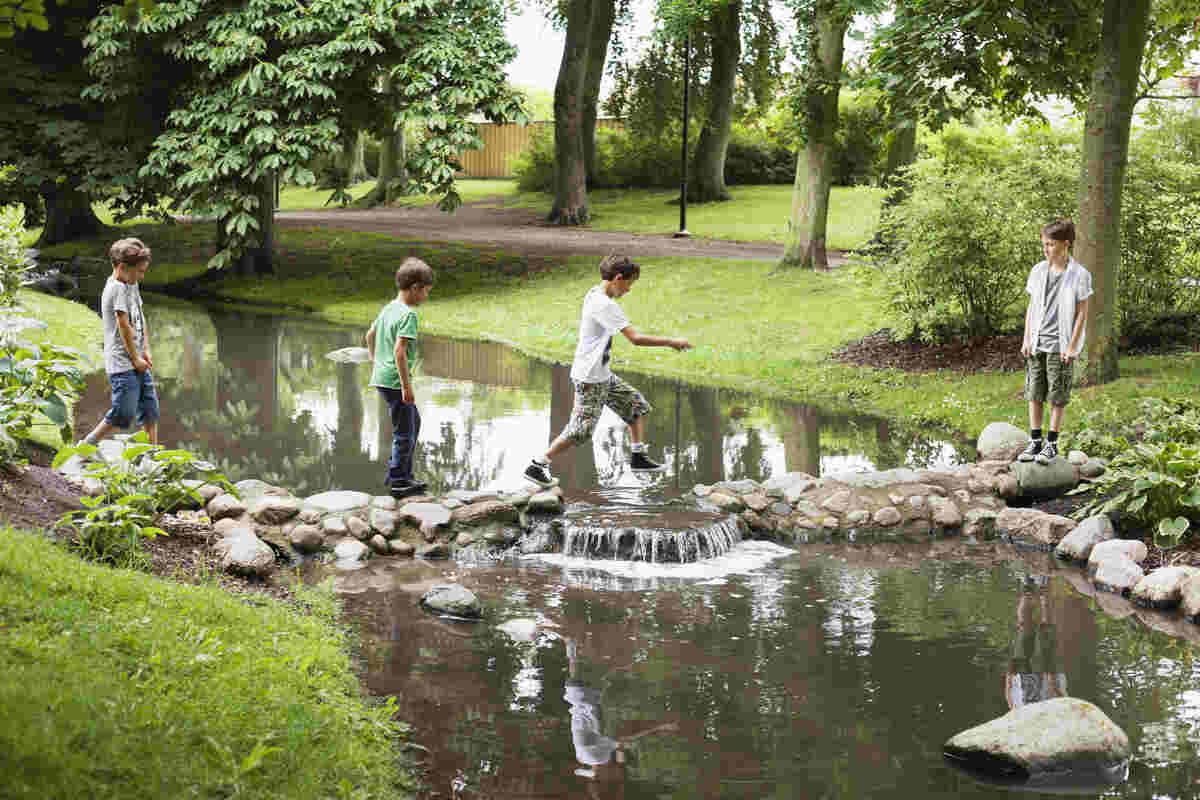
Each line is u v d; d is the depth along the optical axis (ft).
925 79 45.14
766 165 157.17
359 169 177.58
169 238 115.34
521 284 86.53
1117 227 40.47
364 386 49.49
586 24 120.88
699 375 55.67
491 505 27.12
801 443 39.06
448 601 21.44
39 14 14.02
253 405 44.19
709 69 139.54
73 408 38.17
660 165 156.15
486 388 50.44
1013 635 20.70
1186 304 49.85
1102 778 14.83
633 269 26.78
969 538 28.40
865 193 130.93
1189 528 26.03
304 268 96.07
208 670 14.12
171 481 23.21
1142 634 20.84
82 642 13.38
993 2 42.63
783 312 68.69
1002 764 14.88
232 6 77.36
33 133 82.94
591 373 26.86
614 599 22.67
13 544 16.19
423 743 15.35
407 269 26.71
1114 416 35.73
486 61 78.13
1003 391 44.52
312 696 14.98
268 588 21.71
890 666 18.97
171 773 11.24
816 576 24.64
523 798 13.84
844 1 66.49
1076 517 27.76
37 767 10.28
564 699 17.20
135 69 79.46
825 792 14.29
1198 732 16.30
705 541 26.23
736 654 19.45
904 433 41.14
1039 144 52.75
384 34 77.51
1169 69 50.75
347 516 26.32
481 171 199.11
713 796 14.08
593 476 33.24
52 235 119.44
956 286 52.75
